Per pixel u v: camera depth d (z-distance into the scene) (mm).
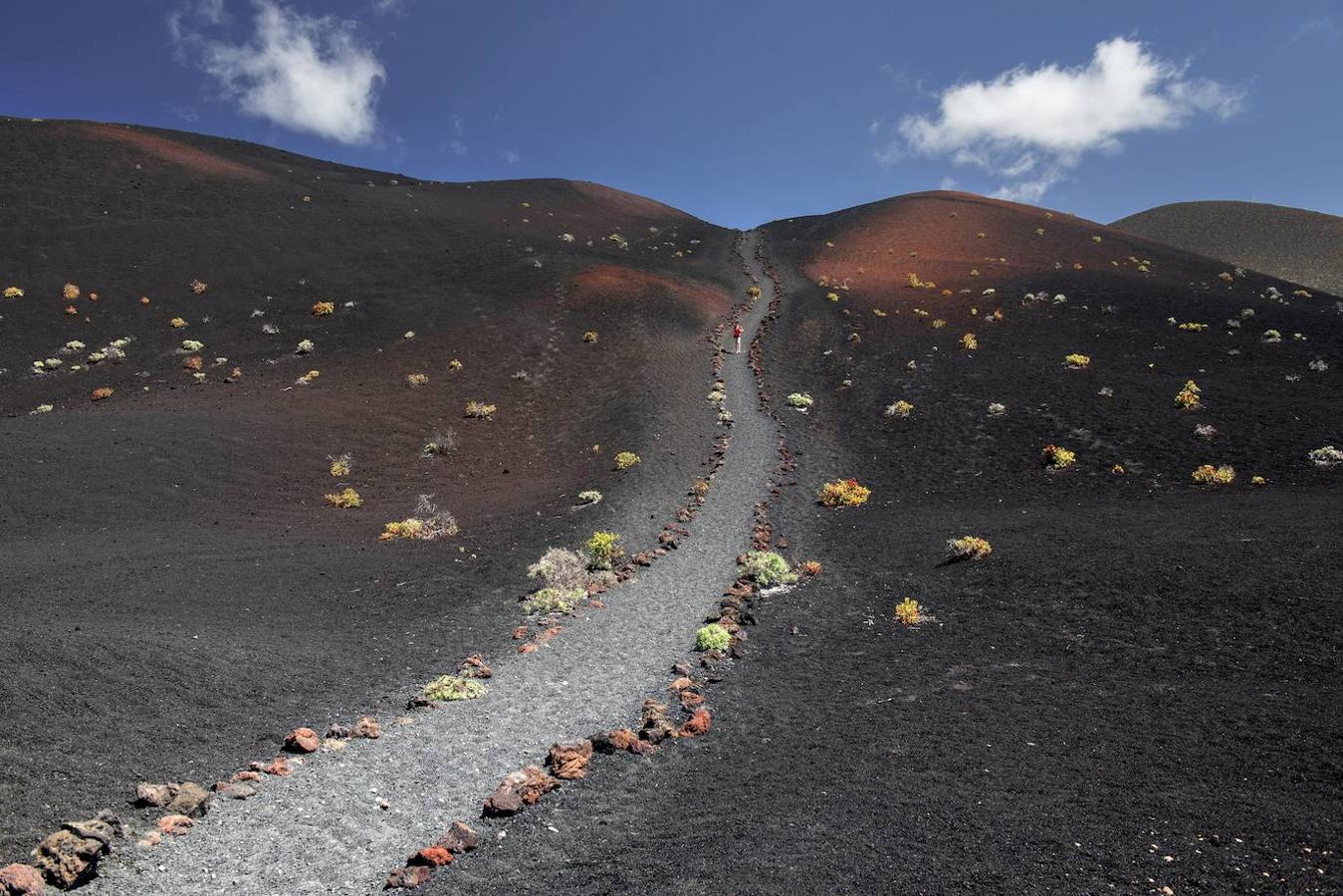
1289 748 8969
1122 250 79562
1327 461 25469
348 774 9602
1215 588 15156
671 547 22422
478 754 10367
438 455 34219
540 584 18828
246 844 7902
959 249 81312
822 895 6688
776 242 100000
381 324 52281
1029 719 10672
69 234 57750
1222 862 6656
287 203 74938
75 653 11859
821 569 20141
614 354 48750
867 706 11719
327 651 14109
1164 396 34625
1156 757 9109
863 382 42688
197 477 28359
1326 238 120000
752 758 10023
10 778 8250
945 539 21719
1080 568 17469
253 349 47062
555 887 7168
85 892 6809
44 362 42000
